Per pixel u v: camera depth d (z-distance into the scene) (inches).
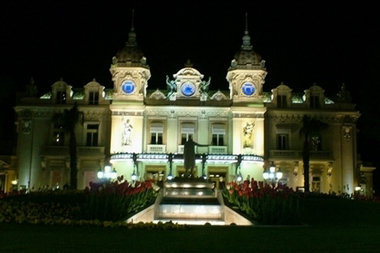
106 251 575.5
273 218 1128.8
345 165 2743.6
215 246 635.5
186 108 2723.9
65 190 1835.6
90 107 2741.1
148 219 1349.7
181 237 733.3
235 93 2706.7
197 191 1686.8
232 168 2630.4
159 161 2625.5
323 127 2437.3
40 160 2736.2
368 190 2962.6
